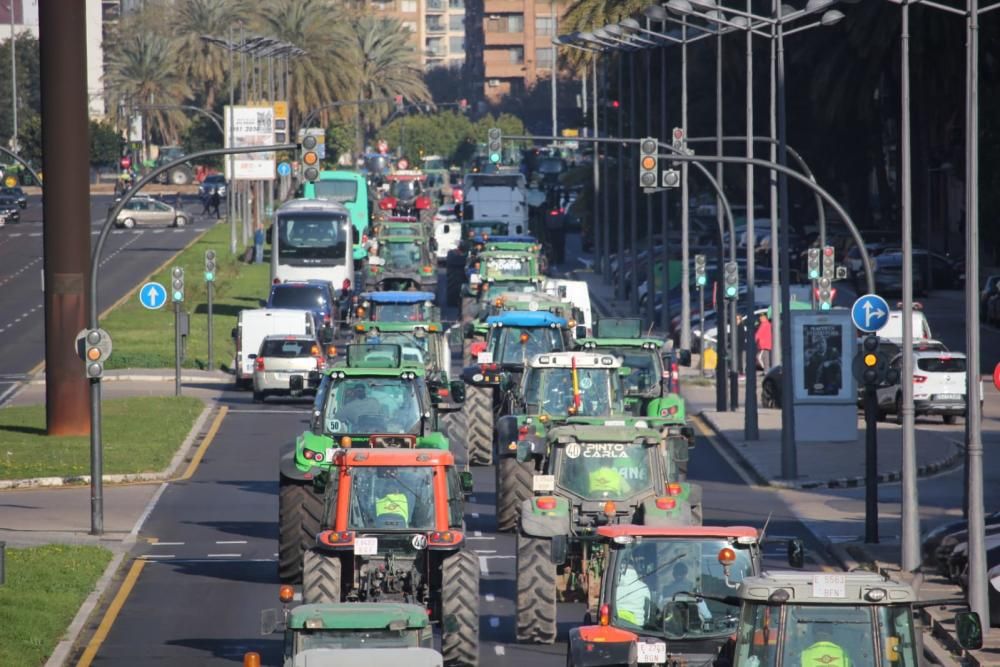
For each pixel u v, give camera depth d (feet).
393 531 222.07
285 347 551.59
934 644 237.86
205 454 445.78
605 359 335.88
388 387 286.05
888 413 525.34
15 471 406.82
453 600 214.48
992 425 510.58
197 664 226.58
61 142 472.85
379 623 171.73
